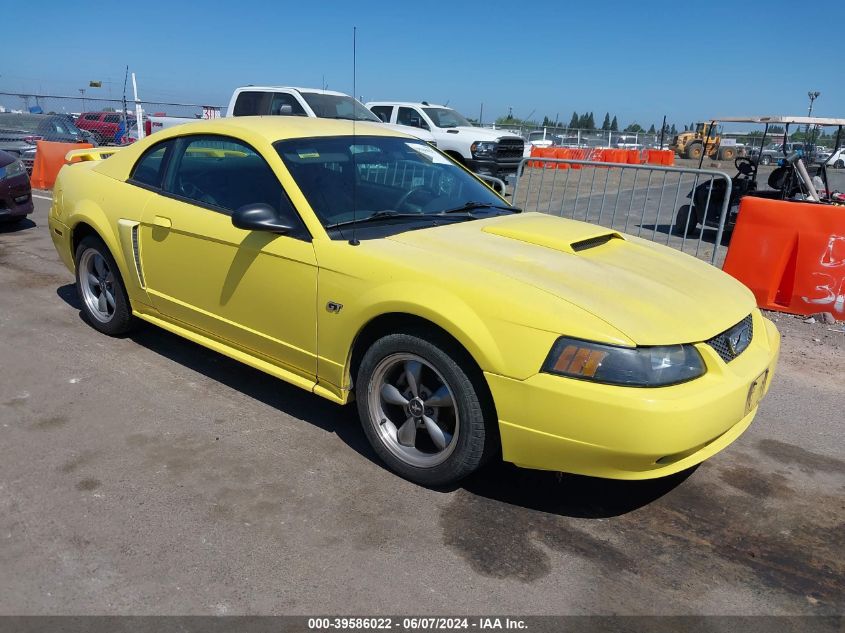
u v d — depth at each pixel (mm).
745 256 6426
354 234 3404
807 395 4559
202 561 2674
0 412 3809
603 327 2699
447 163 4523
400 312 3057
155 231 4168
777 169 9898
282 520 2949
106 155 5523
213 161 4008
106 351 4734
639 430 2609
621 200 14820
